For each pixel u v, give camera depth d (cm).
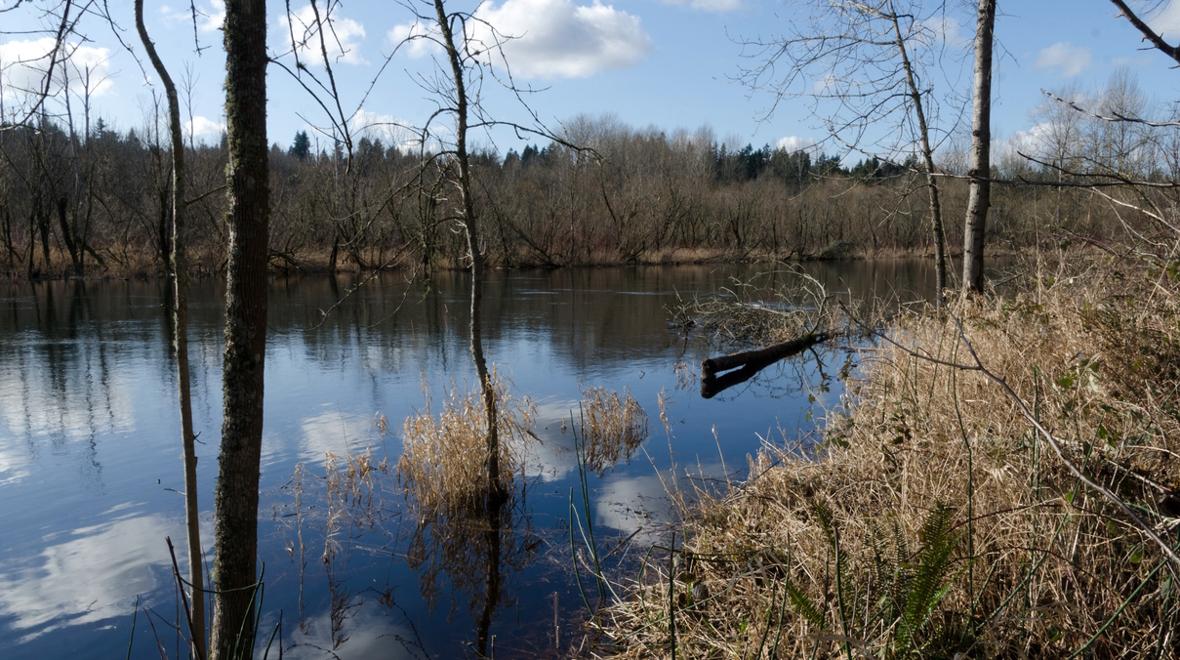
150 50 323
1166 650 280
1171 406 373
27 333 1638
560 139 600
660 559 522
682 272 3641
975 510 359
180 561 566
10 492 712
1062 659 295
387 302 2272
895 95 1028
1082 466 332
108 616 490
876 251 4119
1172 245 481
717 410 962
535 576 529
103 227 3422
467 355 1405
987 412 451
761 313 1582
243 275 339
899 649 298
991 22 895
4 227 3112
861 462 495
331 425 934
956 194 2202
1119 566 308
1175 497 315
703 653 366
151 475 759
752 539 446
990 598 328
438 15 569
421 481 669
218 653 351
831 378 1007
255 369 346
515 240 3762
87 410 1005
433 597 506
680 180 4728
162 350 1438
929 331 730
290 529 616
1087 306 480
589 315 1988
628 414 911
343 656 437
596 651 421
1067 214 720
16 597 515
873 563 348
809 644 320
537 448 825
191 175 2948
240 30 325
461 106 596
